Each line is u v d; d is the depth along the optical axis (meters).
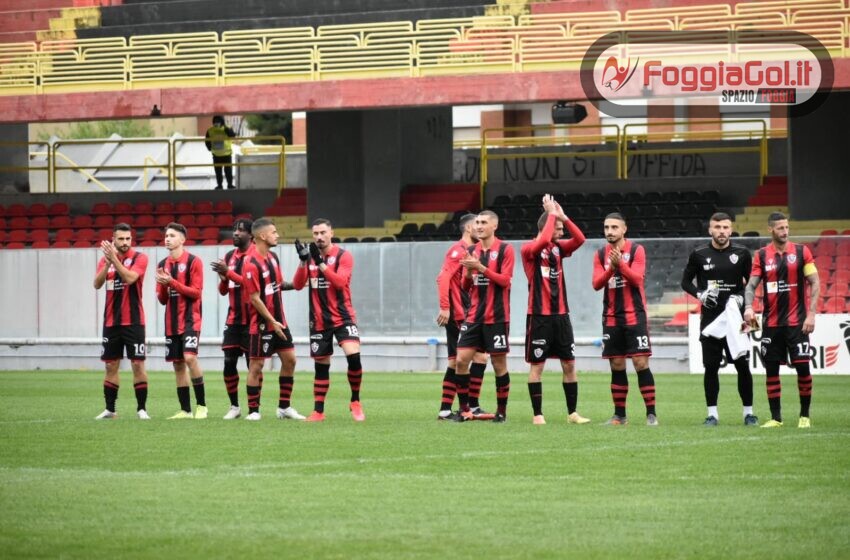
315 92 107.00
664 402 63.34
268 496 31.48
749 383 49.28
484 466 36.75
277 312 51.84
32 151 168.62
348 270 51.19
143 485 33.28
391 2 121.94
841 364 82.50
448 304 52.28
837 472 35.28
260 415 54.19
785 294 48.16
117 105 110.75
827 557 24.61
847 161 109.06
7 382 83.19
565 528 27.38
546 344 49.38
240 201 130.38
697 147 130.88
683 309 89.56
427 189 129.38
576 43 102.81
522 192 127.31
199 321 53.91
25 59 114.50
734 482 33.59
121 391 73.81
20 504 30.33
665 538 26.33
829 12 98.81
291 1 125.62
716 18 100.88
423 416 54.94
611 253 48.25
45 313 103.62
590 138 132.38
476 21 106.62
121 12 128.38
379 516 28.78
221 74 110.50
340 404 62.97
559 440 43.16
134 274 52.56
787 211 115.56
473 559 24.39
